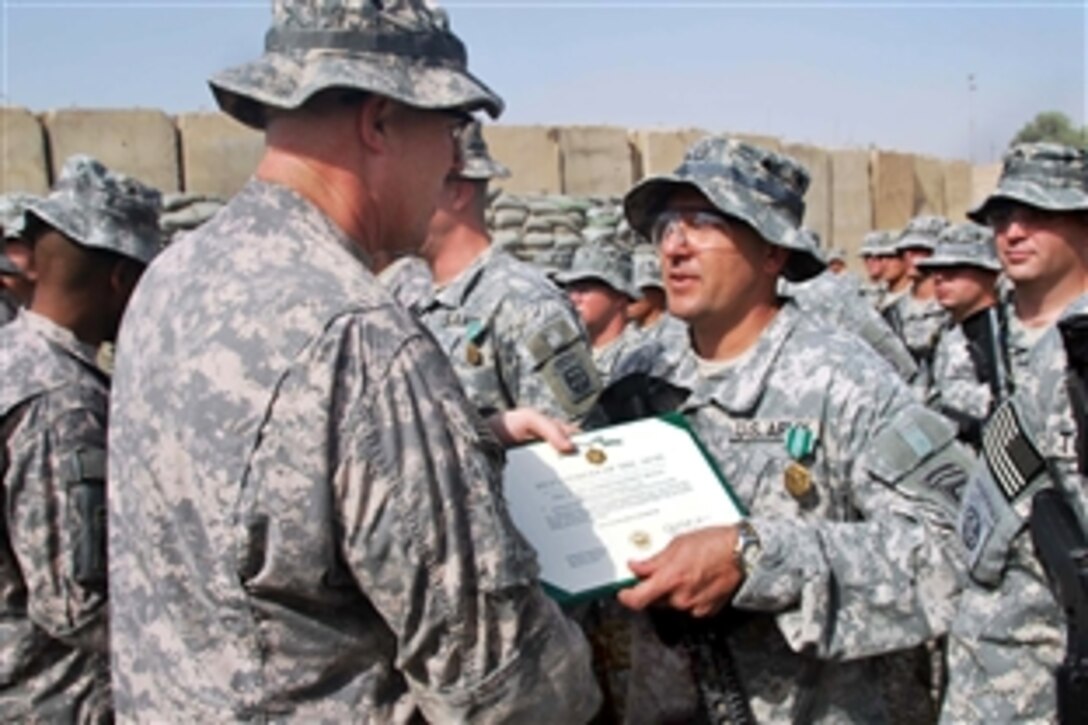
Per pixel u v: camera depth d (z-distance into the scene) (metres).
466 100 1.67
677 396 2.61
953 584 2.26
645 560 2.08
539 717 1.62
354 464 1.46
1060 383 2.11
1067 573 1.89
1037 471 2.15
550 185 10.62
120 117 8.16
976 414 4.67
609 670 2.92
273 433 1.46
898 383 2.40
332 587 1.52
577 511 2.17
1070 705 1.86
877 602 2.19
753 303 2.53
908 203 15.02
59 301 2.60
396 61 1.65
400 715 1.61
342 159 1.68
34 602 2.48
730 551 2.11
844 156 14.00
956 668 2.34
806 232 2.48
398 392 1.50
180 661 1.55
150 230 2.78
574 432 2.35
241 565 1.48
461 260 3.67
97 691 2.67
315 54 1.63
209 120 8.50
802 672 2.37
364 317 1.51
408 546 1.47
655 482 2.25
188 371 1.54
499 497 1.57
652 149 11.37
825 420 2.38
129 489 1.63
